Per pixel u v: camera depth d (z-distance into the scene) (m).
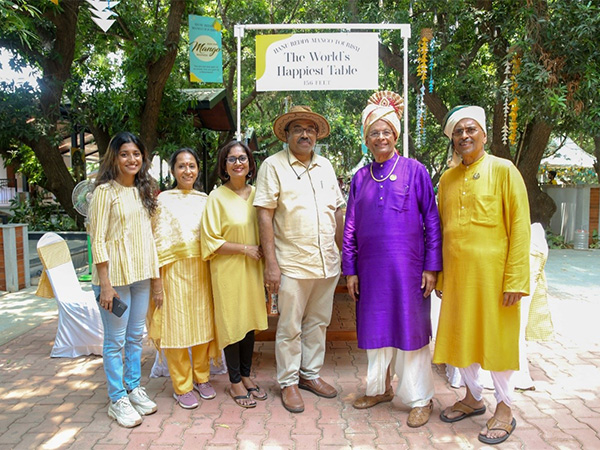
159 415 2.90
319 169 2.99
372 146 2.79
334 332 3.88
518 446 2.51
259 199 2.86
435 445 2.54
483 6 8.64
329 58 4.11
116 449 2.52
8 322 4.94
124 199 2.71
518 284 2.42
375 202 2.75
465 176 2.58
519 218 2.44
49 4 7.20
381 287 2.73
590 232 10.02
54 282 3.93
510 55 6.89
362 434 2.66
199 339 2.97
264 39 4.11
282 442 2.58
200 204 3.03
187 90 10.36
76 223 9.84
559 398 3.07
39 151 8.89
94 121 8.88
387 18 8.41
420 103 6.03
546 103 6.55
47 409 2.99
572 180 16.25
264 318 3.00
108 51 10.49
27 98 7.92
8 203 16.75
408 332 2.69
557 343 4.12
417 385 2.79
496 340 2.49
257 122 16.42
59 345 3.92
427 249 2.73
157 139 9.30
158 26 9.74
